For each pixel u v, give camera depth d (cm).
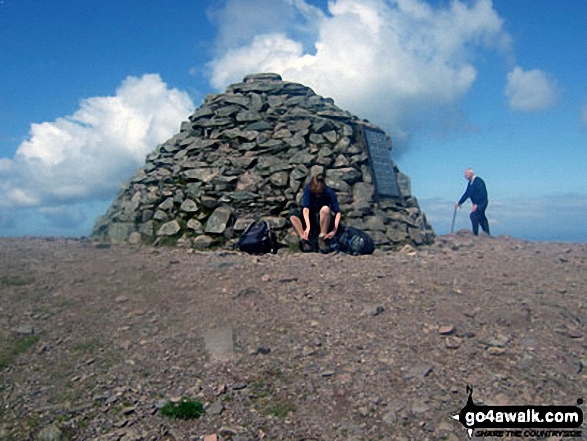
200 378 356
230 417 314
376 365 379
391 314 480
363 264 701
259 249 798
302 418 315
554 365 386
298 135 988
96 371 359
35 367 362
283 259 730
